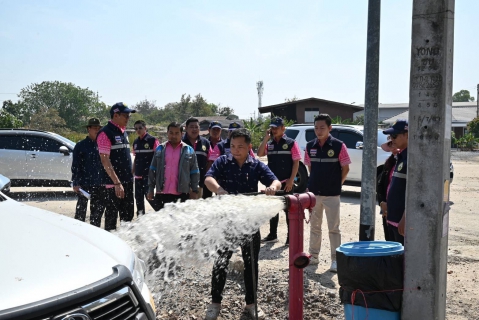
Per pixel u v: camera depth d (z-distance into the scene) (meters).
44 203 10.89
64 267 2.33
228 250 3.99
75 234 2.88
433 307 3.29
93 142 6.80
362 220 5.39
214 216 3.75
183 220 4.30
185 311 4.28
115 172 5.90
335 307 4.37
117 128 5.88
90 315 2.17
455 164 24.55
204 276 4.99
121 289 2.38
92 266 2.41
